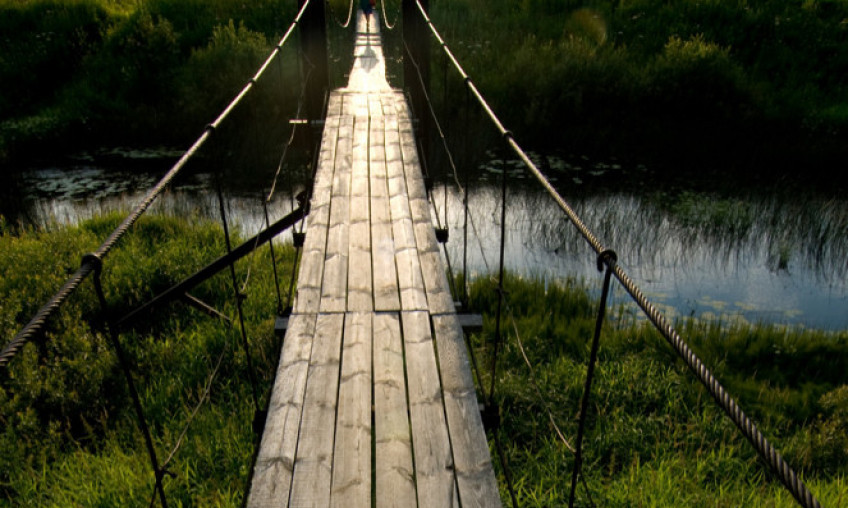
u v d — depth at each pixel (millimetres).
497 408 2986
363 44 11242
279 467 2174
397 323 3014
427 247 3746
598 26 15469
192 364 5555
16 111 13742
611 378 5512
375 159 5117
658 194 10609
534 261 8648
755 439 951
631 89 13336
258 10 15609
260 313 6383
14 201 10445
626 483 4258
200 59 13812
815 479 4473
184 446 4461
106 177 11516
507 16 16094
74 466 4332
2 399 4797
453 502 2041
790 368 6031
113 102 13609
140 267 6898
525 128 13031
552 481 4285
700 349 6195
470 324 3492
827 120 12750
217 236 8406
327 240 3822
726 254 8820
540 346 6027
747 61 14453
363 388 2574
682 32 15008
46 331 5645
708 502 4066
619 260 8672
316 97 7043
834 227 9508
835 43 14586
